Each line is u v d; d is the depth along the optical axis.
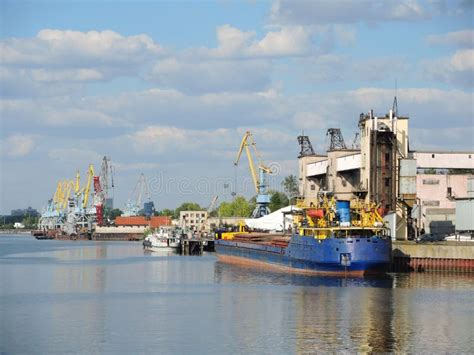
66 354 74.56
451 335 81.12
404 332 82.56
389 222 162.62
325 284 123.25
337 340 78.94
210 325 87.44
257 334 82.19
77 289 124.06
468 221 153.00
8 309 100.81
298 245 141.38
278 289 118.25
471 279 129.62
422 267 142.62
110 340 80.12
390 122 169.00
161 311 97.88
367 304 100.81
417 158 173.88
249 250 174.50
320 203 142.12
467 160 174.88
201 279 138.50
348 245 129.50
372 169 167.00
